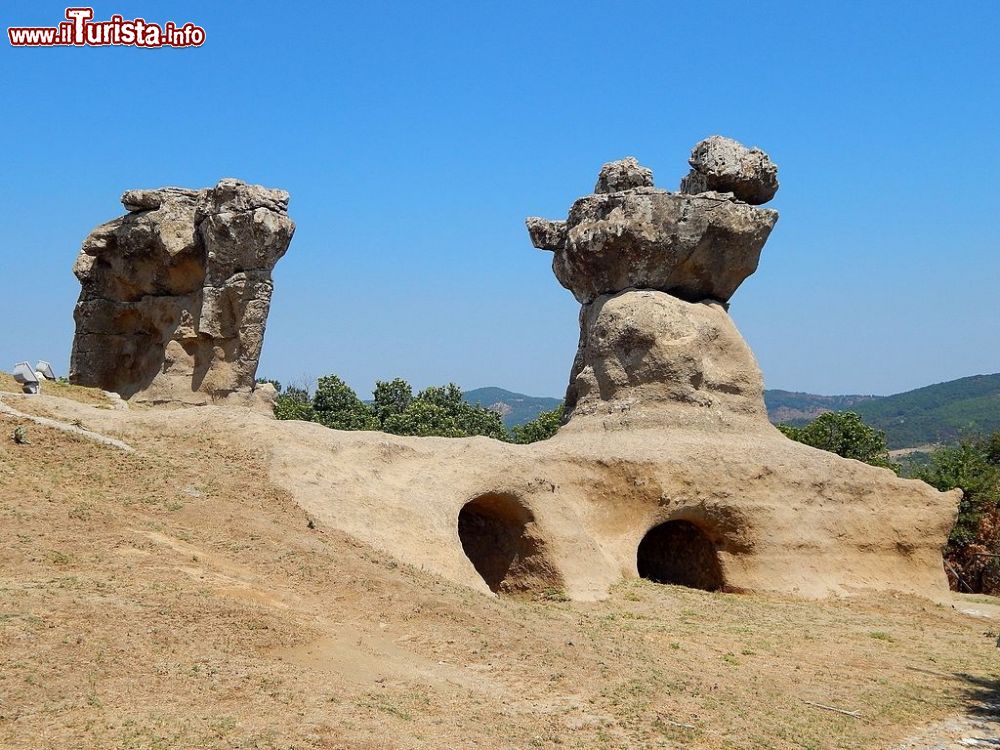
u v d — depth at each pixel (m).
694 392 31.38
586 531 27.75
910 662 22.88
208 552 18.77
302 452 23.69
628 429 30.80
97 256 37.06
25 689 12.67
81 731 12.09
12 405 23.38
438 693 15.33
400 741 13.28
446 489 25.05
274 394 34.59
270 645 15.54
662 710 16.39
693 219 32.38
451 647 17.34
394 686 15.27
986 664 23.36
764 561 29.44
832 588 29.80
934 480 48.94
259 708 13.53
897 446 149.62
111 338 37.09
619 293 33.38
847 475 31.73
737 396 32.38
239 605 16.36
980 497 47.72
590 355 32.94
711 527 29.70
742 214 32.91
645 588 27.36
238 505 21.09
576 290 35.09
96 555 17.22
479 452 26.86
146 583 16.47
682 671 19.08
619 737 14.98
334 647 16.09
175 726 12.52
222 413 25.25
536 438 57.66
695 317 32.38
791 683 19.70
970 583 47.09
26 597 14.91
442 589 20.19
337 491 22.94
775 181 34.66
